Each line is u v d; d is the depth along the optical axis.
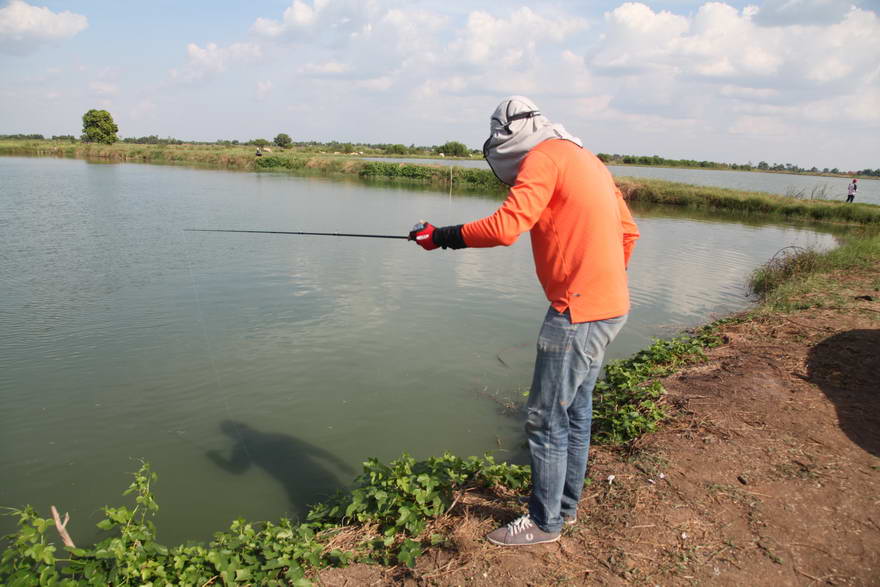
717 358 5.48
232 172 39.03
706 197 29.03
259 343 6.69
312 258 11.44
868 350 5.17
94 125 74.44
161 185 26.27
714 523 2.71
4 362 5.94
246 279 9.56
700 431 3.78
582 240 2.18
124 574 2.51
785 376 4.72
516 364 6.30
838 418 3.84
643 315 8.52
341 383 5.72
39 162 43.78
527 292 9.41
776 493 2.95
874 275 9.77
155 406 5.14
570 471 2.66
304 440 4.66
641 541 2.61
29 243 11.77
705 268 12.52
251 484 4.04
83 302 8.01
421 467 3.88
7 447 4.43
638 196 30.70
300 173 40.72
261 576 2.55
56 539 3.44
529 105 2.34
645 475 3.22
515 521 2.65
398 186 32.31
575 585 2.35
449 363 6.30
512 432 4.85
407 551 2.63
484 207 22.09
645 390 4.62
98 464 4.26
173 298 8.32
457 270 10.88
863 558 2.43
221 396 5.36
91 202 18.95
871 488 2.96
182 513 3.71
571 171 2.17
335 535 2.94
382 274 10.30
